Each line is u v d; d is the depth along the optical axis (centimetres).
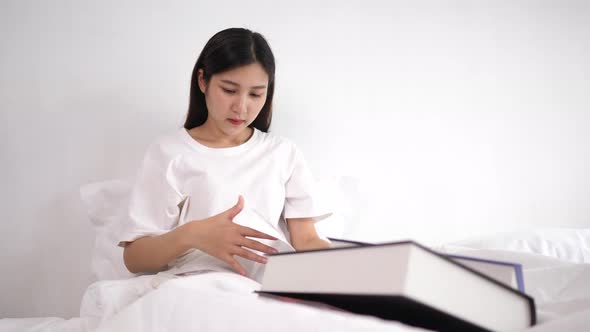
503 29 160
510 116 159
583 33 162
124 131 141
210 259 107
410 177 153
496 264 63
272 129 148
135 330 63
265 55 114
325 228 139
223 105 113
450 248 104
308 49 151
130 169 140
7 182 136
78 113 139
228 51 111
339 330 50
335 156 150
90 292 99
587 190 161
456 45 158
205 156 121
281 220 131
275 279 66
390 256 52
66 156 138
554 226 159
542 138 160
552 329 48
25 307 135
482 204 156
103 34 142
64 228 137
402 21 156
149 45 144
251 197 119
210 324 58
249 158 123
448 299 53
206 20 147
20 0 138
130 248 109
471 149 157
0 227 135
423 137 155
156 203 116
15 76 137
